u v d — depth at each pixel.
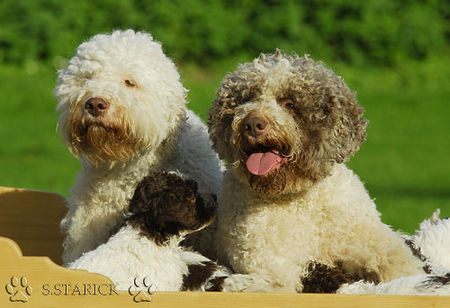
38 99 30.69
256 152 8.79
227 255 9.29
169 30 32.81
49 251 11.58
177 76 9.96
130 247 8.67
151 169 9.68
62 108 9.58
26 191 11.67
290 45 33.34
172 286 8.77
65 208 11.58
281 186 8.78
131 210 9.07
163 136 9.60
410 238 10.74
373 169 23.86
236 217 9.13
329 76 9.10
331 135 8.86
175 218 8.78
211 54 33.22
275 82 8.85
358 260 8.93
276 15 33.72
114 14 32.88
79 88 9.48
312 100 8.81
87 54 9.56
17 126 27.97
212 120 9.24
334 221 9.04
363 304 7.83
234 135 8.77
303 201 9.06
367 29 34.47
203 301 7.76
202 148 10.16
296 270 8.94
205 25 33.19
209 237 9.68
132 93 9.41
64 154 24.94
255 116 8.59
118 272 8.50
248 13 34.25
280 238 8.94
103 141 9.28
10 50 33.03
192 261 9.08
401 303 7.86
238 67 9.45
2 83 31.69
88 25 32.88
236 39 33.34
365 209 9.17
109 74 9.45
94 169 9.66
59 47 32.88
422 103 32.19
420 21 35.53
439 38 35.88
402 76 34.41
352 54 34.31
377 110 31.20
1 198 11.64
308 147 8.80
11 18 33.19
